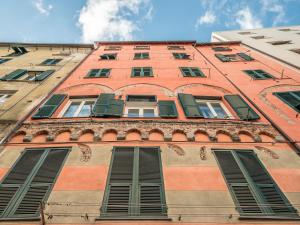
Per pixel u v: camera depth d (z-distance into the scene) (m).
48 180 5.75
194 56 17.23
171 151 6.87
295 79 12.14
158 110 9.21
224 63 15.43
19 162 6.31
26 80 12.32
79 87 11.34
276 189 5.62
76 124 7.97
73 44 19.62
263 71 13.41
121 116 8.59
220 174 6.08
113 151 6.77
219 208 5.11
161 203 5.18
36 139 7.36
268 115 8.91
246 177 5.96
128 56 17.00
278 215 4.96
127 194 5.40
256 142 7.40
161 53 17.88
